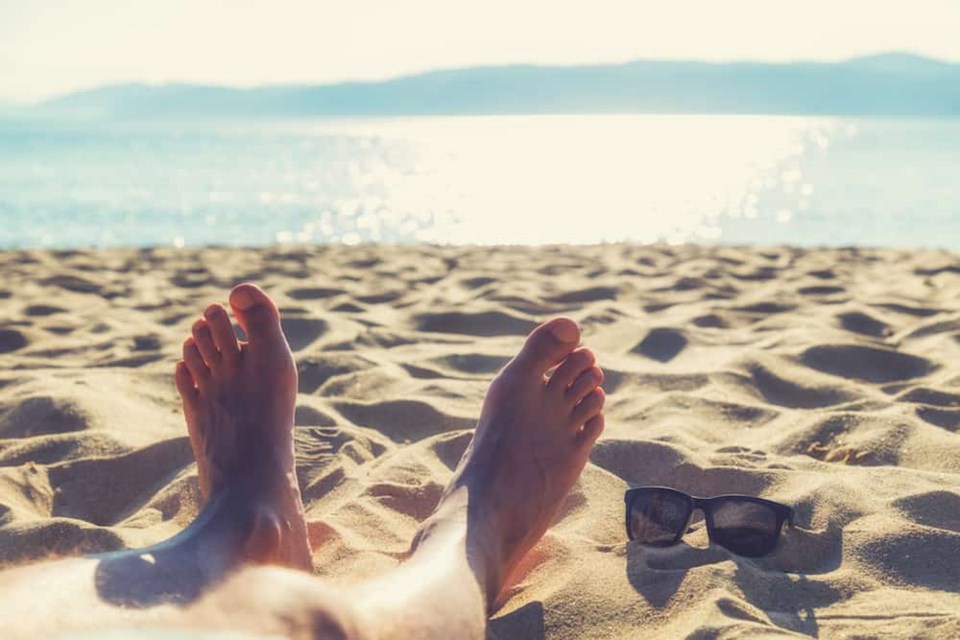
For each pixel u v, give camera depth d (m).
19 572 0.58
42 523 1.01
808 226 5.70
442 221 6.41
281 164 15.54
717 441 1.32
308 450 1.27
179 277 3.07
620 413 1.45
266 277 3.04
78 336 2.08
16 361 1.81
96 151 20.84
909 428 1.27
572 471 1.08
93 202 7.89
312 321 2.06
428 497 1.12
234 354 1.10
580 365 1.14
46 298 2.66
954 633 0.81
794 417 1.37
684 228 5.73
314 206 7.64
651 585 0.91
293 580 0.62
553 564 0.98
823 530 1.00
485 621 0.81
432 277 2.94
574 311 2.27
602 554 0.98
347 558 0.97
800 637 0.80
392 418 1.42
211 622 0.54
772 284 2.65
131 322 2.26
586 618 0.87
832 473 1.13
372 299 2.53
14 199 8.16
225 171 13.05
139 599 0.55
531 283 2.69
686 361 1.73
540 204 7.61
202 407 1.09
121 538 1.00
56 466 1.21
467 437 1.27
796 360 1.66
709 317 2.08
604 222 6.13
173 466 1.24
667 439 1.29
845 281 2.72
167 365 1.73
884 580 0.92
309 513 1.12
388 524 1.06
